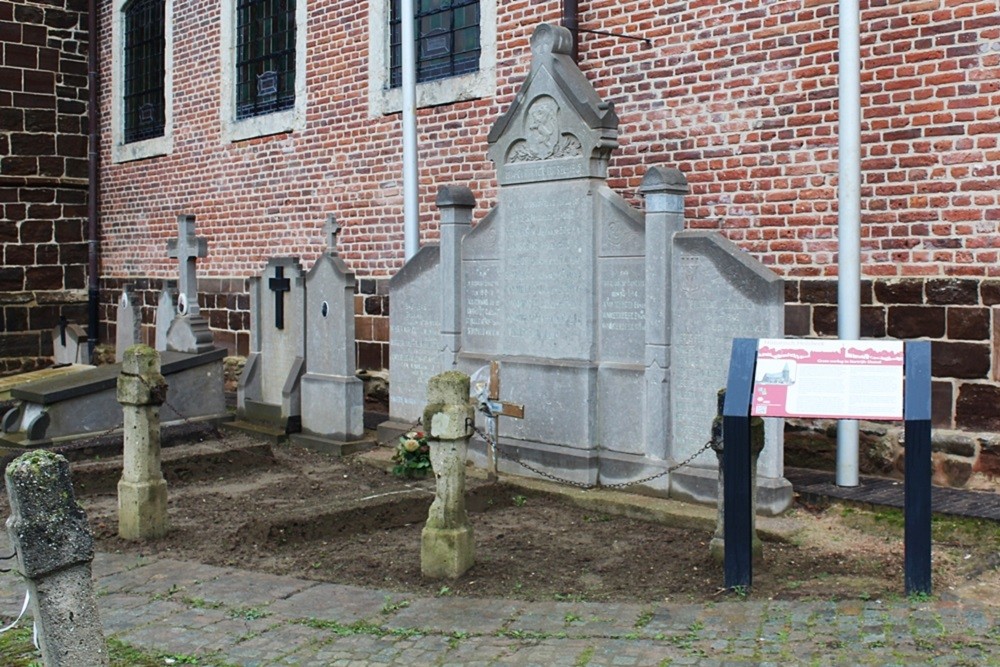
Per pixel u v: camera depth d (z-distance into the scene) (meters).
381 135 12.81
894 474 8.16
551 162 8.65
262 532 7.23
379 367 12.82
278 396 11.52
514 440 8.98
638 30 9.96
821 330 8.60
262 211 14.72
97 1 17.91
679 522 7.48
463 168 11.77
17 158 17.28
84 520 4.16
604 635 5.35
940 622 5.33
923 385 5.72
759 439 6.30
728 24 9.25
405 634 5.47
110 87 17.75
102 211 17.97
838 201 8.12
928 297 7.95
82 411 10.66
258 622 5.72
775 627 5.36
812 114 8.70
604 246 8.37
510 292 9.08
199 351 11.72
